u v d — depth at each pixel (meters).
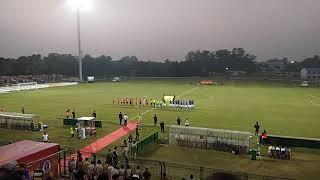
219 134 39.62
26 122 48.84
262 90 119.19
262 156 37.44
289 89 124.50
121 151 38.31
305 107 76.06
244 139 38.41
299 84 151.88
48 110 69.50
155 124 53.75
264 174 31.55
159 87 130.12
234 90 118.31
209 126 54.75
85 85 141.88
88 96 96.06
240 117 62.88
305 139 40.56
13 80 158.75
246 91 114.69
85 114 64.56
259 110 71.25
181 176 30.42
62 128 50.59
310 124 56.53
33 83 134.00
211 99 90.25
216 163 34.84
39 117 60.22
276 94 104.88
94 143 41.97
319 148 40.16
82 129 44.38
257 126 47.72
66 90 116.38
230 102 84.12
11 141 42.22
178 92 109.06
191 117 62.53
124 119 53.06
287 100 88.94
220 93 106.94
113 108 72.38
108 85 141.50
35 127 48.88
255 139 45.25
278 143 41.66
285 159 36.47
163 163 31.42
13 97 93.69
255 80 182.62
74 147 39.84
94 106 75.31
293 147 41.00
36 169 25.98
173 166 33.03
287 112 68.75
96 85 141.88
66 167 30.67
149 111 68.62
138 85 141.88
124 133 47.91
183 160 35.72
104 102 82.00
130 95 98.50
